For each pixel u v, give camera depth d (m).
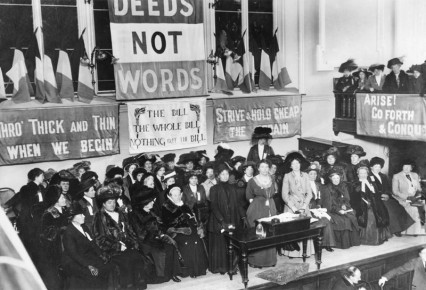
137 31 8.89
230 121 9.99
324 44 10.80
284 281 6.60
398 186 8.74
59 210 6.15
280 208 7.93
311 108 10.90
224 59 10.05
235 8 10.37
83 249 5.78
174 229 6.75
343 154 9.39
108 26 9.21
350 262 7.30
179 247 6.75
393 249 7.88
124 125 8.99
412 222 8.43
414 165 8.94
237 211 7.06
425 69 9.00
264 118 10.32
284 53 10.71
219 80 9.87
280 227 6.50
